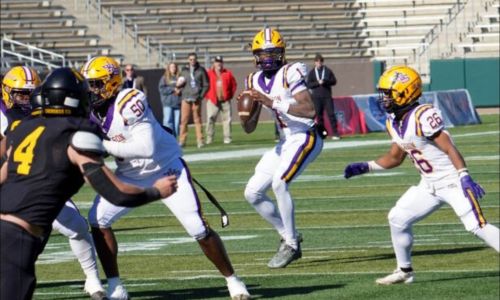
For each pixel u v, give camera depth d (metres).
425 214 16.34
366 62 70.12
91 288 15.66
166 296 16.31
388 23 76.25
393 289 16.25
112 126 15.12
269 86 18.86
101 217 15.38
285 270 18.58
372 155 41.31
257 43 18.78
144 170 15.62
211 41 74.31
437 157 15.95
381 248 20.73
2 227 11.23
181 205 15.45
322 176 35.31
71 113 11.61
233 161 41.16
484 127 55.56
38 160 11.34
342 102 53.59
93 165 11.28
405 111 16.05
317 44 75.31
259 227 24.45
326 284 16.92
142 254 20.97
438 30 75.50
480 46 73.88
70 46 72.00
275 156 19.05
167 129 15.98
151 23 74.69
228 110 50.50
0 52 69.50
